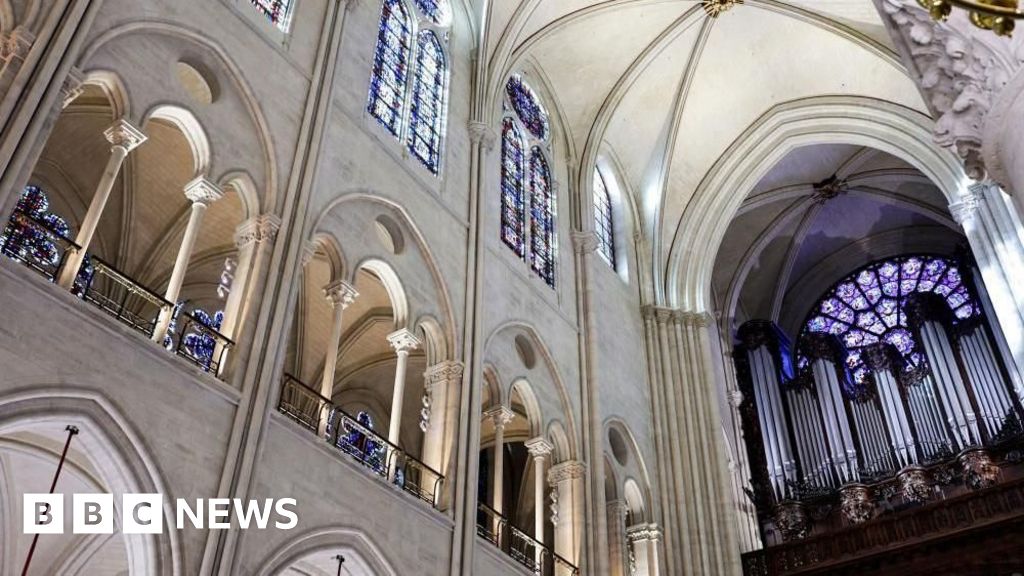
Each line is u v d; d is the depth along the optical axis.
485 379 19.45
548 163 26.17
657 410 25.69
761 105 30.22
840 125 29.02
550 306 22.67
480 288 19.44
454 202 20.12
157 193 19.59
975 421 28.52
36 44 11.80
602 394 23.14
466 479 16.80
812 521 29.55
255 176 14.97
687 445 25.48
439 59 22.20
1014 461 25.23
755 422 33.78
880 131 28.05
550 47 26.59
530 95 26.70
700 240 30.34
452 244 19.41
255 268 14.16
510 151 24.33
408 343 17.03
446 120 21.14
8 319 10.47
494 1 23.92
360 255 16.58
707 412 26.58
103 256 19.48
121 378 11.43
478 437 17.52
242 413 12.78
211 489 11.99
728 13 27.92
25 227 14.70
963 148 11.07
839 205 36.12
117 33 13.20
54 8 12.23
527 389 20.44
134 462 11.22
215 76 15.00
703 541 23.64
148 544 11.14
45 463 14.54
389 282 17.38
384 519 14.58
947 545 21.52
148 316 20.08
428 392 17.73
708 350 28.31
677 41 28.27
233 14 15.73
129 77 13.32
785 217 35.88
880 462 29.69
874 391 31.55
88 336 11.27
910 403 30.33
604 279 26.44
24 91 11.47
